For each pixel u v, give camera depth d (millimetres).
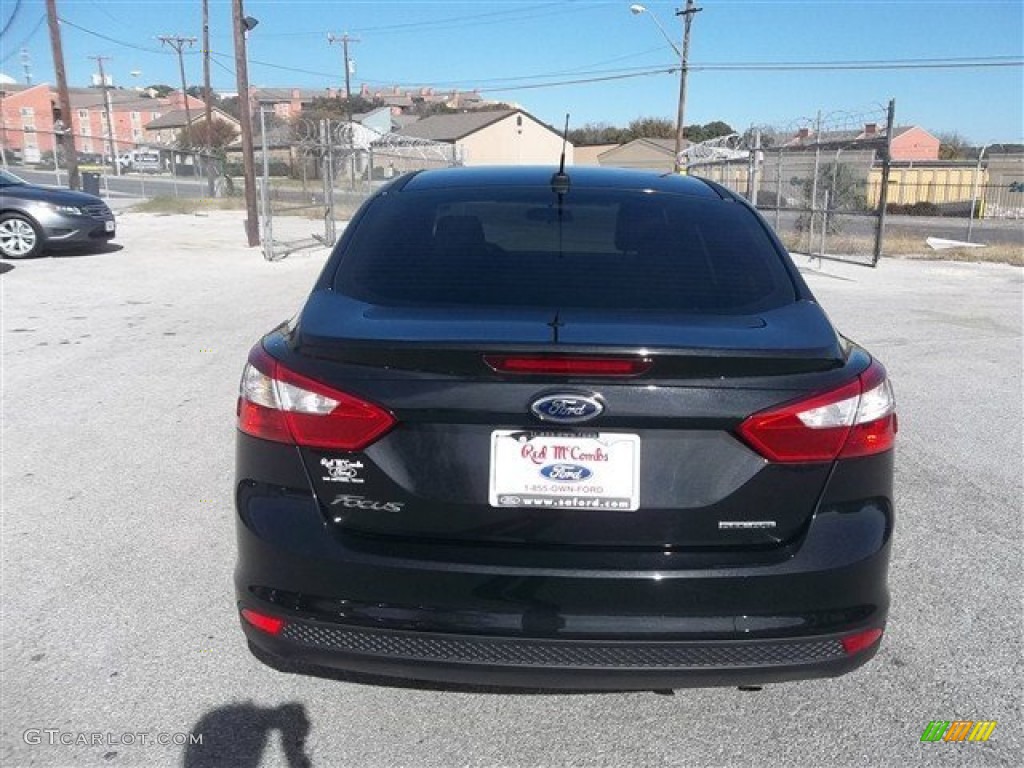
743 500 2340
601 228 3047
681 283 2770
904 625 3395
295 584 2400
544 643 2303
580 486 2324
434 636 2324
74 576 3693
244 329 8859
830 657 2387
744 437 2318
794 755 2668
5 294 10789
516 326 2418
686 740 2736
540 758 2650
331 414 2373
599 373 2277
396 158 27359
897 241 21781
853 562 2363
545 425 2299
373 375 2357
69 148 27062
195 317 9500
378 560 2338
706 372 2301
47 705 2848
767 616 2330
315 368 2414
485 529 2354
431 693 2951
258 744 2689
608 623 2299
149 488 4672
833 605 2363
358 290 2736
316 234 19969
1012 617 3465
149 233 19641
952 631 3357
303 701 2895
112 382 6758
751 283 2814
